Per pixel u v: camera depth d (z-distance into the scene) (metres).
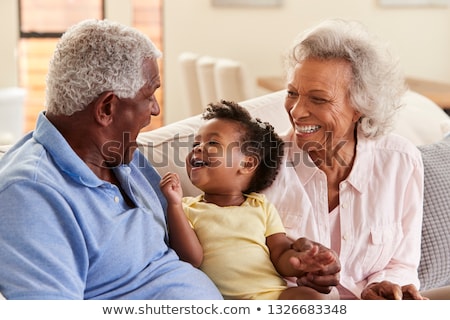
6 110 5.00
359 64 2.08
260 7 6.75
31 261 1.56
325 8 6.84
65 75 1.73
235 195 2.09
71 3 6.44
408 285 1.98
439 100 4.65
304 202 2.15
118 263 1.73
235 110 2.08
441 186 2.46
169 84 6.79
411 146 2.28
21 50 6.42
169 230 1.97
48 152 1.73
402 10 6.93
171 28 6.71
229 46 6.80
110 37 1.75
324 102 2.07
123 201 1.85
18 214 1.58
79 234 1.65
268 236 2.05
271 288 1.97
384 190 2.19
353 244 2.15
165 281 1.79
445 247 2.41
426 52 7.02
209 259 1.98
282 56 2.23
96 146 1.80
